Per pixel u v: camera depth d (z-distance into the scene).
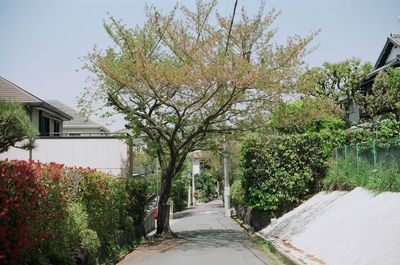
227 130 20.05
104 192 13.48
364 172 15.85
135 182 19.86
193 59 17.28
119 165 21.56
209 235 20.89
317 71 27.27
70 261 9.65
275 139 20.80
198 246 16.83
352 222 12.30
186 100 18.67
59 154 21.58
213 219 33.78
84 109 20.25
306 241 13.87
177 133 21.47
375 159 15.29
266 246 15.51
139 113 19.88
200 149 22.08
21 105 6.63
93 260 11.43
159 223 20.45
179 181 48.06
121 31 17.53
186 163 49.69
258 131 20.14
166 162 21.27
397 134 20.86
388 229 10.10
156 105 20.08
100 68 17.91
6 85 24.20
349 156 18.22
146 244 18.17
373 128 22.53
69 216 10.23
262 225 20.84
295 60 17.22
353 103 29.70
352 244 10.71
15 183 7.51
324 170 20.55
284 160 20.80
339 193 17.27
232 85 17.16
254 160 20.75
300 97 18.91
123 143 21.53
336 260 10.42
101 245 12.87
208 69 16.23
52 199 9.17
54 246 9.23
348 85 27.11
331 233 12.80
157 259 13.93
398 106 23.73
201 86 17.31
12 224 7.50
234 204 38.78
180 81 16.83
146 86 17.62
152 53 19.08
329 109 19.11
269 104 18.52
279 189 20.64
